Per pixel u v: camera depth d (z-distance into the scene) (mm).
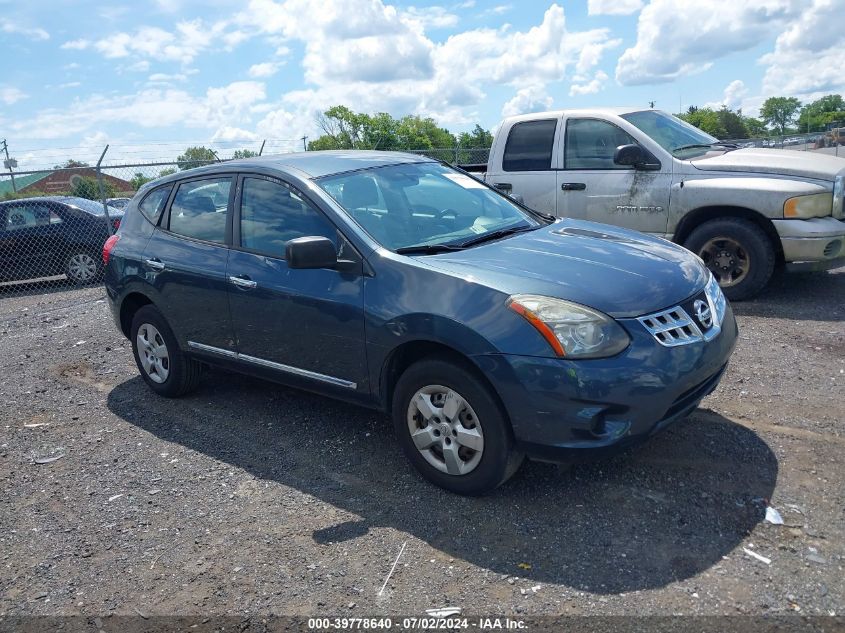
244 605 3125
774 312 6750
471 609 2973
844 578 2982
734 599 2904
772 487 3697
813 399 4719
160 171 13586
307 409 5250
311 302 4203
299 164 4770
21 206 12234
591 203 7797
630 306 3506
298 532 3652
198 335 5094
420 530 3570
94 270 12445
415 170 5016
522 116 8398
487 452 3615
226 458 4570
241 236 4773
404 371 3920
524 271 3732
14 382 6465
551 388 3357
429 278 3781
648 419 3422
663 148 7441
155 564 3490
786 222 6738
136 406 5617
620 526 3459
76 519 3984
